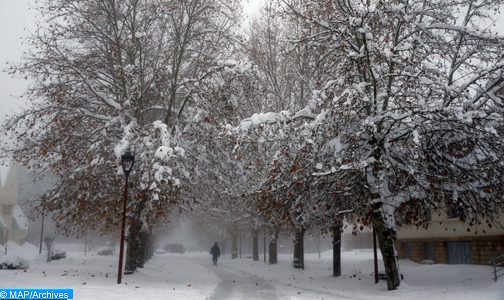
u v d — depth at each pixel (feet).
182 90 67.56
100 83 63.10
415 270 76.79
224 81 60.80
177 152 50.78
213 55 68.28
